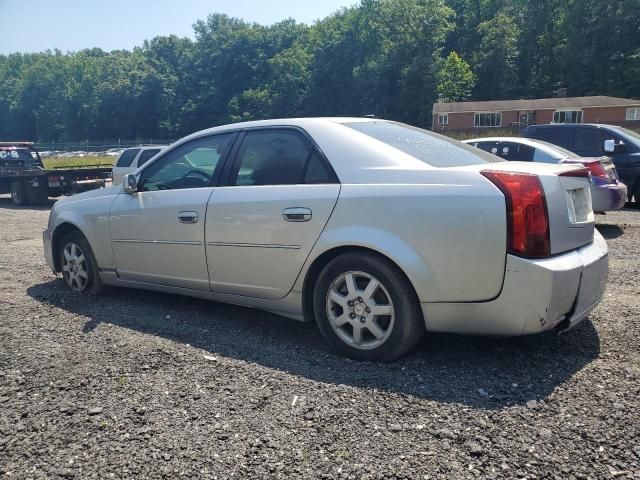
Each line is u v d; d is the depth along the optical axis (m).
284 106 86.81
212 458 2.52
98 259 5.11
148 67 102.81
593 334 3.83
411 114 73.69
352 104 82.25
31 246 8.73
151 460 2.52
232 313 4.67
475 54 79.56
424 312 3.33
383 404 2.96
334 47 83.44
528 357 3.50
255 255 3.94
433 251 3.24
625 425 2.66
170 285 4.61
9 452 2.63
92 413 2.96
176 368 3.51
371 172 3.56
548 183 3.20
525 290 3.07
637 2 62.81
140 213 4.66
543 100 55.44
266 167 4.04
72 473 2.45
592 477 2.30
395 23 73.88
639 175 11.27
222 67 100.06
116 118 101.25
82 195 5.46
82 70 112.06
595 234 3.80
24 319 4.61
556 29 75.50
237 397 3.09
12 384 3.34
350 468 2.42
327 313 3.67
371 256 3.45
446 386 3.15
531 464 2.40
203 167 4.44
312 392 3.13
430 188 3.29
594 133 11.66
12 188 17.19
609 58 66.75
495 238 3.10
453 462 2.43
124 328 4.32
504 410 2.85
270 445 2.61
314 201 3.65
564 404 2.88
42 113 112.62
